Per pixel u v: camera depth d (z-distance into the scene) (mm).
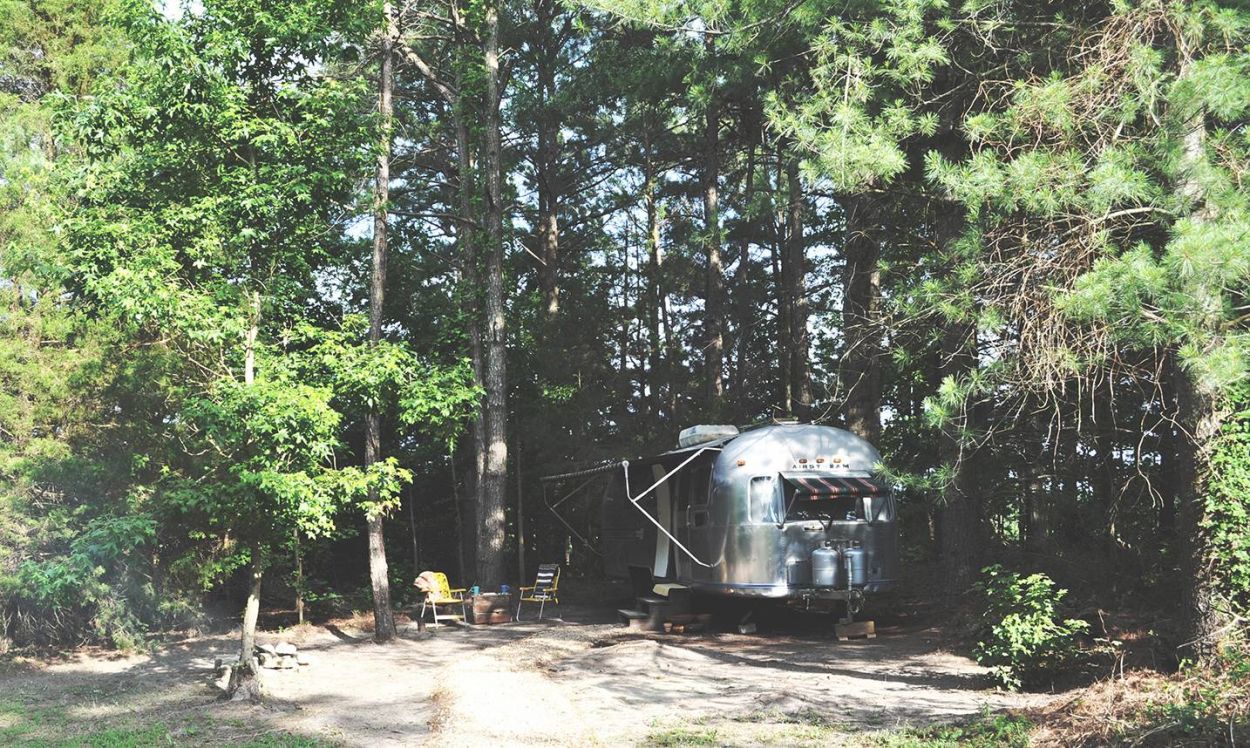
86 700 10164
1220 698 6656
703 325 30500
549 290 27406
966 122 8742
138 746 7789
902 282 10562
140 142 10234
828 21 10445
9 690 10977
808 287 24078
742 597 13664
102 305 9648
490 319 19328
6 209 13555
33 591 12961
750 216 13836
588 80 23141
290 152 10461
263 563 10367
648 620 15367
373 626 16672
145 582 14227
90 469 13422
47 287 13578
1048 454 13570
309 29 10422
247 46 10156
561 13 24891
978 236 8477
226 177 9992
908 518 22859
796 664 11414
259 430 9289
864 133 9500
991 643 9617
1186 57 7605
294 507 9617
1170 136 7305
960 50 10562
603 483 24781
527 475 25250
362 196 15188
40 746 7789
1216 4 7676
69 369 13805
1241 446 7621
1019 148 8367
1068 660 9023
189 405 9445
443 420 15492
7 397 13406
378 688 10469
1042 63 9891
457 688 9672
